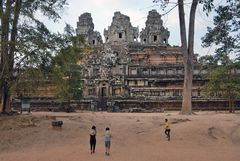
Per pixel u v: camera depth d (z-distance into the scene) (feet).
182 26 155.53
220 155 81.61
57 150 90.22
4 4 113.50
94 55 293.02
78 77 230.48
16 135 105.81
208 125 116.67
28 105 164.14
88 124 125.49
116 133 112.06
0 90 122.31
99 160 74.95
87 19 358.02
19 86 121.60
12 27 111.75
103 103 257.96
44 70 118.62
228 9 87.97
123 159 75.97
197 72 279.49
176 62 308.40
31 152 89.71
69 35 127.13
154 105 256.73
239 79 215.72
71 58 142.31
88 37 351.05
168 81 282.15
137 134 112.06
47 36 117.39
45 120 123.75
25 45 108.99
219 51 95.04
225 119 128.36
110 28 349.20
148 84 284.00
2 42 106.93
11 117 123.75
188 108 153.38
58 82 136.98
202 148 93.30
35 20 129.70
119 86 276.62
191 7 155.22
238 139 106.42
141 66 292.81
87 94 276.62
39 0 119.55
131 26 352.69
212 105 251.19
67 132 111.55
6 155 86.74
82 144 98.07
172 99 255.91
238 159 75.61
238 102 243.81
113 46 320.91
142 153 84.58
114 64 288.92
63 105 252.62
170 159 76.23
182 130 112.47
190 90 153.99
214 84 218.79
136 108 241.14
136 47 326.65
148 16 350.64
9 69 115.34
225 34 91.25
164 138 105.19
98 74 281.33
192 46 155.02
